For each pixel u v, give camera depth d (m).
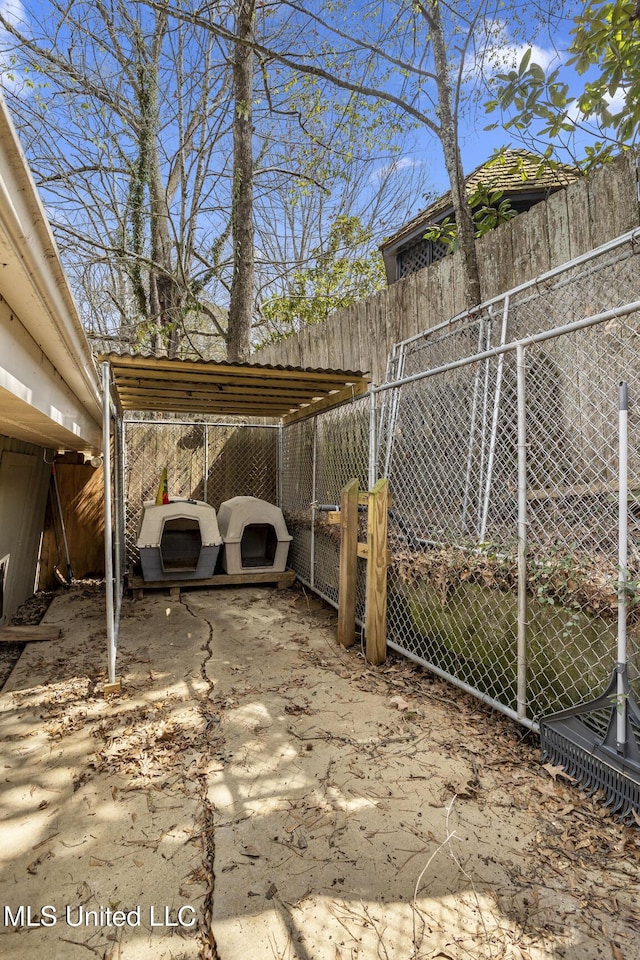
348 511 4.00
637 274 3.03
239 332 8.05
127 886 1.68
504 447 3.38
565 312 3.47
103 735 2.65
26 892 1.66
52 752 2.49
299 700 3.06
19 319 2.01
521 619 2.52
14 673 3.46
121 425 5.46
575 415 3.35
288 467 6.82
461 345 4.18
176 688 3.22
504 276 4.07
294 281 11.69
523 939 1.47
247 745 2.55
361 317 5.62
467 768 2.34
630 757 1.95
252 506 5.94
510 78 3.66
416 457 4.27
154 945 1.47
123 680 3.35
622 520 2.04
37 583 5.85
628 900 1.60
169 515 5.58
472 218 4.50
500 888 1.66
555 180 5.11
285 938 1.49
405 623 3.67
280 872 1.73
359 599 4.34
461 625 3.09
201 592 5.75
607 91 3.46
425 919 1.54
